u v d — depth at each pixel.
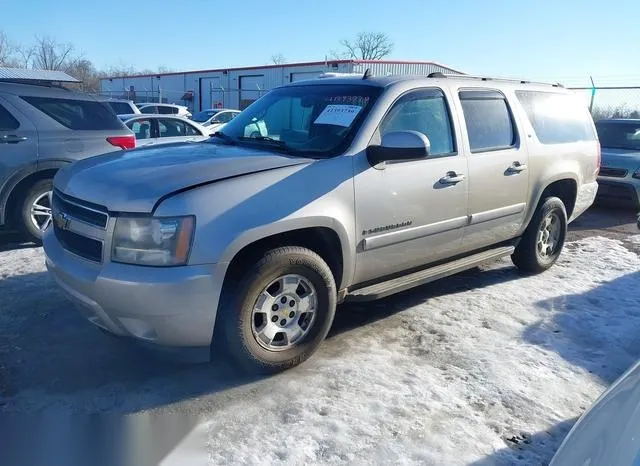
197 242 3.03
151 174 3.29
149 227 3.02
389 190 3.88
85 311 3.38
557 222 5.83
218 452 2.80
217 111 23.50
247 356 3.36
